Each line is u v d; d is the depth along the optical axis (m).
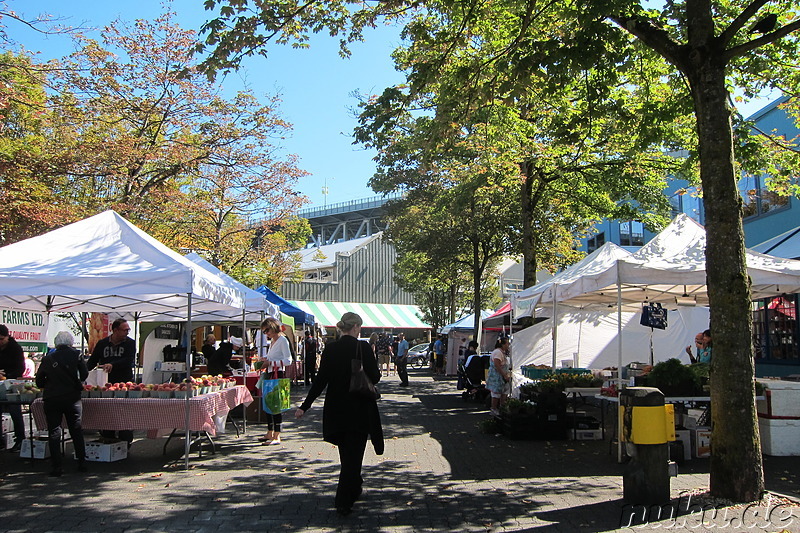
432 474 7.85
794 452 8.89
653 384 8.67
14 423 9.22
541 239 24.39
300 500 6.56
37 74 14.73
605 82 9.27
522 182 18.23
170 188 20.34
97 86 16.75
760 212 18.88
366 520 5.84
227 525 5.67
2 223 15.28
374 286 54.62
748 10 6.39
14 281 7.80
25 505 6.29
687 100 10.11
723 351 6.24
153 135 20.30
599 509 6.14
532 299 14.73
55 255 8.66
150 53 19.62
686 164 13.24
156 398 8.39
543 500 6.53
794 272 8.69
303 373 25.23
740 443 6.14
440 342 31.77
